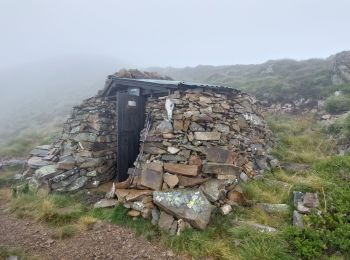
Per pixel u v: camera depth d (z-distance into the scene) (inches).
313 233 189.5
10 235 231.5
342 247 176.9
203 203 228.1
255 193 260.1
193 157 272.2
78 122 403.2
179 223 216.4
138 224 234.2
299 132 458.0
